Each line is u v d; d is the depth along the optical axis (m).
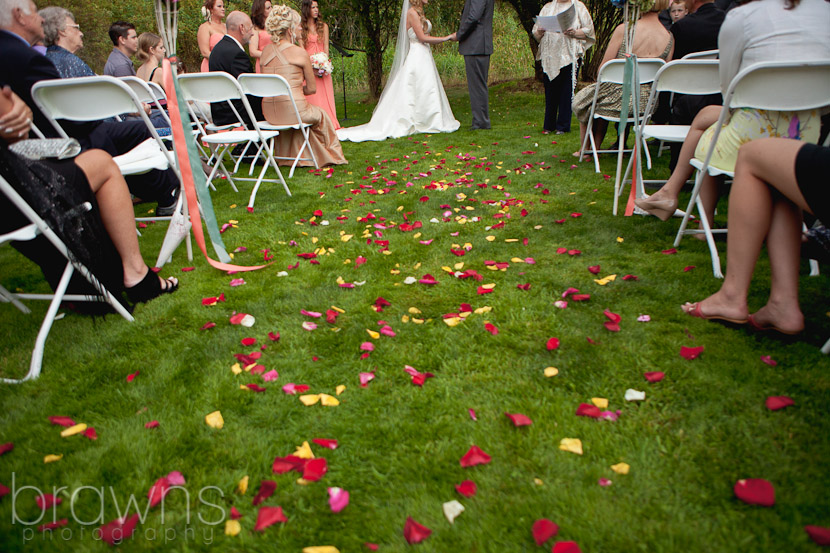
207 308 2.46
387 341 2.15
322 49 7.27
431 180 4.71
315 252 3.12
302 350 2.10
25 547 1.30
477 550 1.25
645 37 4.46
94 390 1.90
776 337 2.00
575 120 7.78
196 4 14.01
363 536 1.31
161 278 2.75
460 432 1.64
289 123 4.85
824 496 1.33
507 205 3.85
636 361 1.92
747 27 2.28
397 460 1.54
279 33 4.80
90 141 3.12
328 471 1.51
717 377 1.80
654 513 1.32
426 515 1.35
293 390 1.84
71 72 3.72
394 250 3.10
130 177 3.41
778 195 1.91
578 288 2.50
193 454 1.58
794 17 2.18
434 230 3.39
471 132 7.23
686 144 3.02
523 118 8.16
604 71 4.28
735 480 1.40
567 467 1.48
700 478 1.41
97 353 2.13
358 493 1.43
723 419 1.61
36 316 2.46
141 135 3.42
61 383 1.95
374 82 10.93
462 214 3.71
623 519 1.31
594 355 1.97
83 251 2.11
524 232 3.29
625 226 3.29
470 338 2.13
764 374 1.79
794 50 2.16
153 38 5.54
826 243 2.05
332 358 2.05
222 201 4.28
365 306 2.43
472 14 6.84
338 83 12.97
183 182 2.66
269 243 3.31
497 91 11.04
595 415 1.65
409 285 2.64
